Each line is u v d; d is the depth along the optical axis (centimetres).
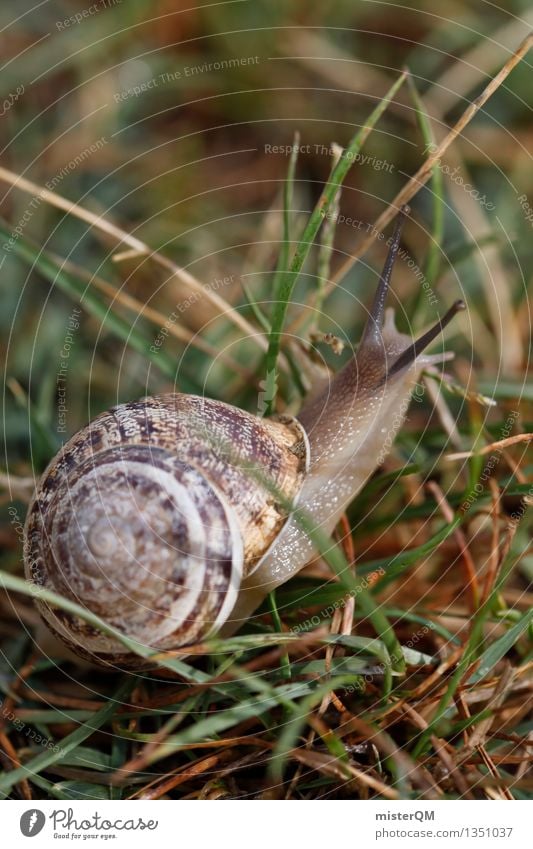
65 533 19
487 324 24
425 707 20
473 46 26
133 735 19
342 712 19
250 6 26
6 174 22
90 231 25
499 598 20
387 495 22
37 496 20
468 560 21
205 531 19
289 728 19
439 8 26
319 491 20
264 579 20
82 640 19
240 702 19
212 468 20
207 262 25
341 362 23
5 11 26
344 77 26
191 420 20
